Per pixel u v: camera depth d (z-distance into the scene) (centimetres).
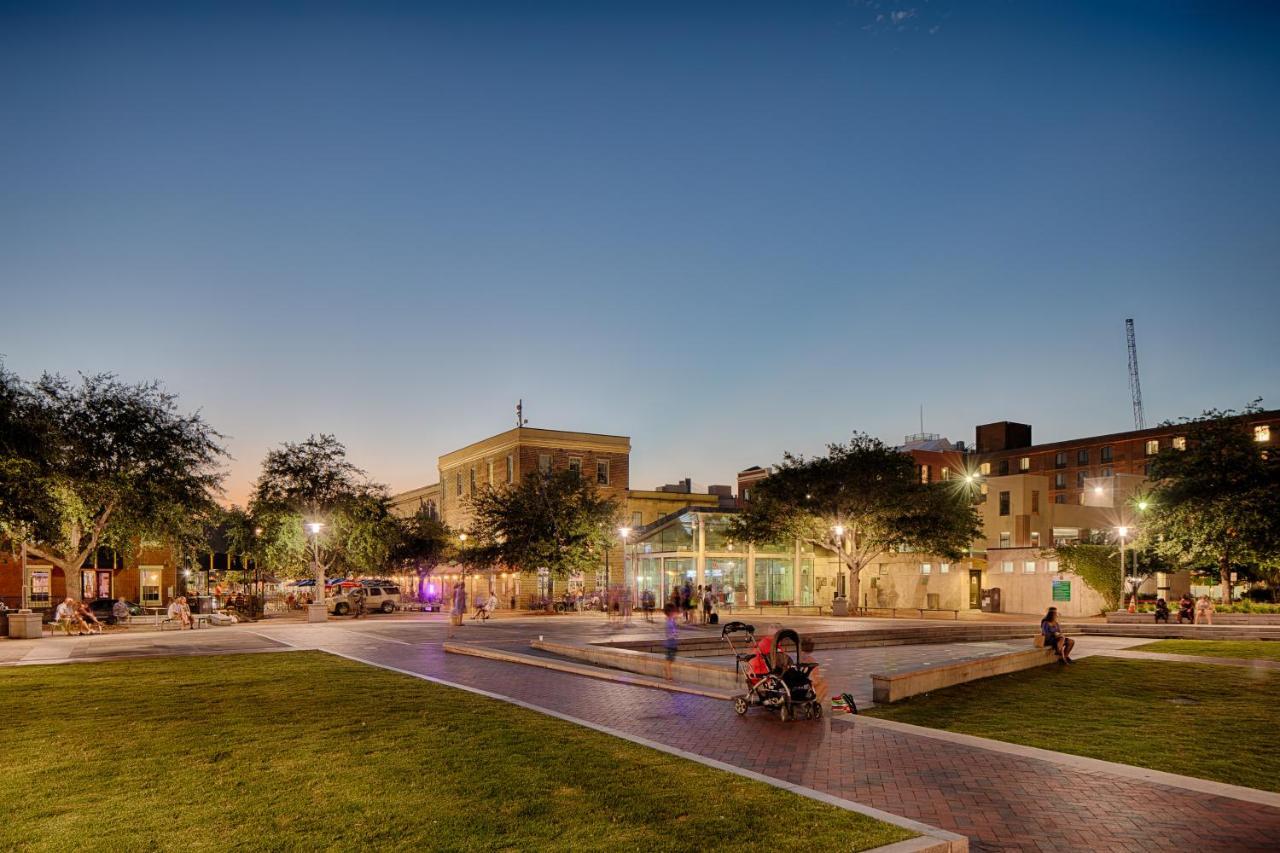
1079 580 4972
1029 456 10231
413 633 3056
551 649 2225
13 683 1672
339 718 1260
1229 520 3675
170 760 999
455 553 6184
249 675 1791
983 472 10619
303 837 726
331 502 5062
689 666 1705
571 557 4988
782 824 754
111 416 3544
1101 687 1722
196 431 3838
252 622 4094
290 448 5106
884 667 2117
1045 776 958
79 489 3297
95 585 5250
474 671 1894
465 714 1290
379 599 5362
